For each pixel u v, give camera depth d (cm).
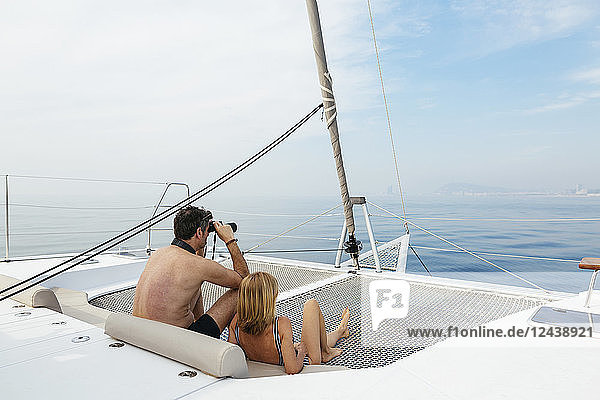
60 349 148
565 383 118
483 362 133
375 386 116
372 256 380
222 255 419
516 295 265
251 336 161
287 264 377
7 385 118
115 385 118
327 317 234
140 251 408
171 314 168
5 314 190
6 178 348
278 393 112
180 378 123
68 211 2330
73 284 314
